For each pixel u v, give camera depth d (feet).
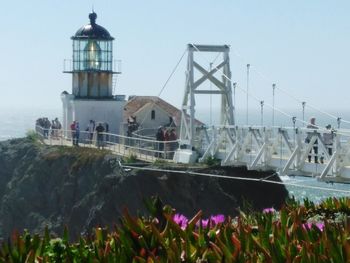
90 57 385.91
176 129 366.84
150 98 391.45
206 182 268.62
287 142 220.23
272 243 52.54
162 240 53.57
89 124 377.50
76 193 302.66
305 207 81.51
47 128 387.14
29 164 334.85
